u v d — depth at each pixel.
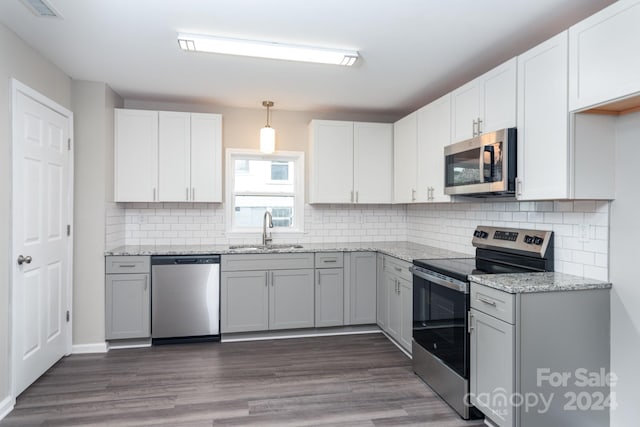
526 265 2.58
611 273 2.09
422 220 4.27
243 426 2.23
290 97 3.84
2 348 2.35
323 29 2.40
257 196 4.37
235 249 3.76
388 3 2.10
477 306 2.24
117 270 3.43
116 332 3.43
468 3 2.10
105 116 3.40
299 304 3.80
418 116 3.63
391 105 4.12
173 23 2.33
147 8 2.15
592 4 2.10
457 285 2.38
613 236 2.07
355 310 3.93
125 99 3.91
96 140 3.37
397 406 2.48
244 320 3.68
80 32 2.44
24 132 2.57
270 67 3.04
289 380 2.85
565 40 1.99
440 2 2.09
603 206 2.12
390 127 4.29
